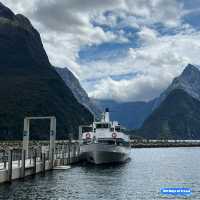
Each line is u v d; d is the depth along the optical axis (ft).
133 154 499.10
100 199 131.75
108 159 253.65
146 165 286.87
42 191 143.02
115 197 136.56
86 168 234.17
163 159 380.99
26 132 203.21
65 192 143.02
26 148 201.98
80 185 161.58
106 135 264.93
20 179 169.07
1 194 134.31
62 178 181.78
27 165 181.78
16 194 134.92
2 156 181.37
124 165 274.16
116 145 253.85
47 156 224.74
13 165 175.32
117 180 181.98
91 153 250.16
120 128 279.49
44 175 191.01
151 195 143.33
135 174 212.84
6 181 156.76
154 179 193.36
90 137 270.26
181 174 223.51
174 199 137.28
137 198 136.36
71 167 238.48
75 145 296.71
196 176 213.46
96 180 179.11
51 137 217.36
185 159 386.52
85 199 131.23
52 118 215.51
